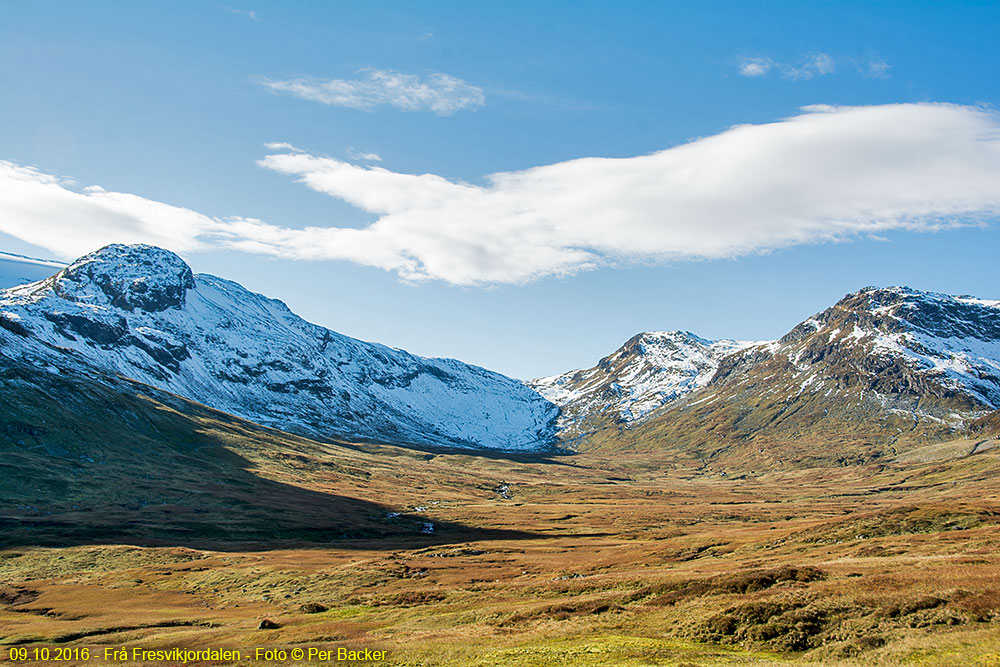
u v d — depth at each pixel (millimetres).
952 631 39594
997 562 56094
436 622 63375
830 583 51906
